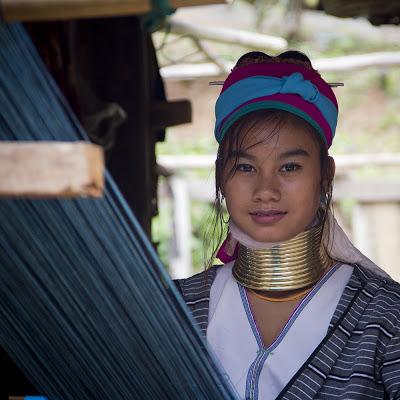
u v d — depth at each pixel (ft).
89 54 13.21
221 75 31.91
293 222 8.38
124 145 13.70
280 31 48.96
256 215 8.37
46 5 5.18
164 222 41.09
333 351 8.16
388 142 49.26
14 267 6.68
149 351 7.14
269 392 8.22
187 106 15.01
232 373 8.37
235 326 8.60
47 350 7.41
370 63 33.37
